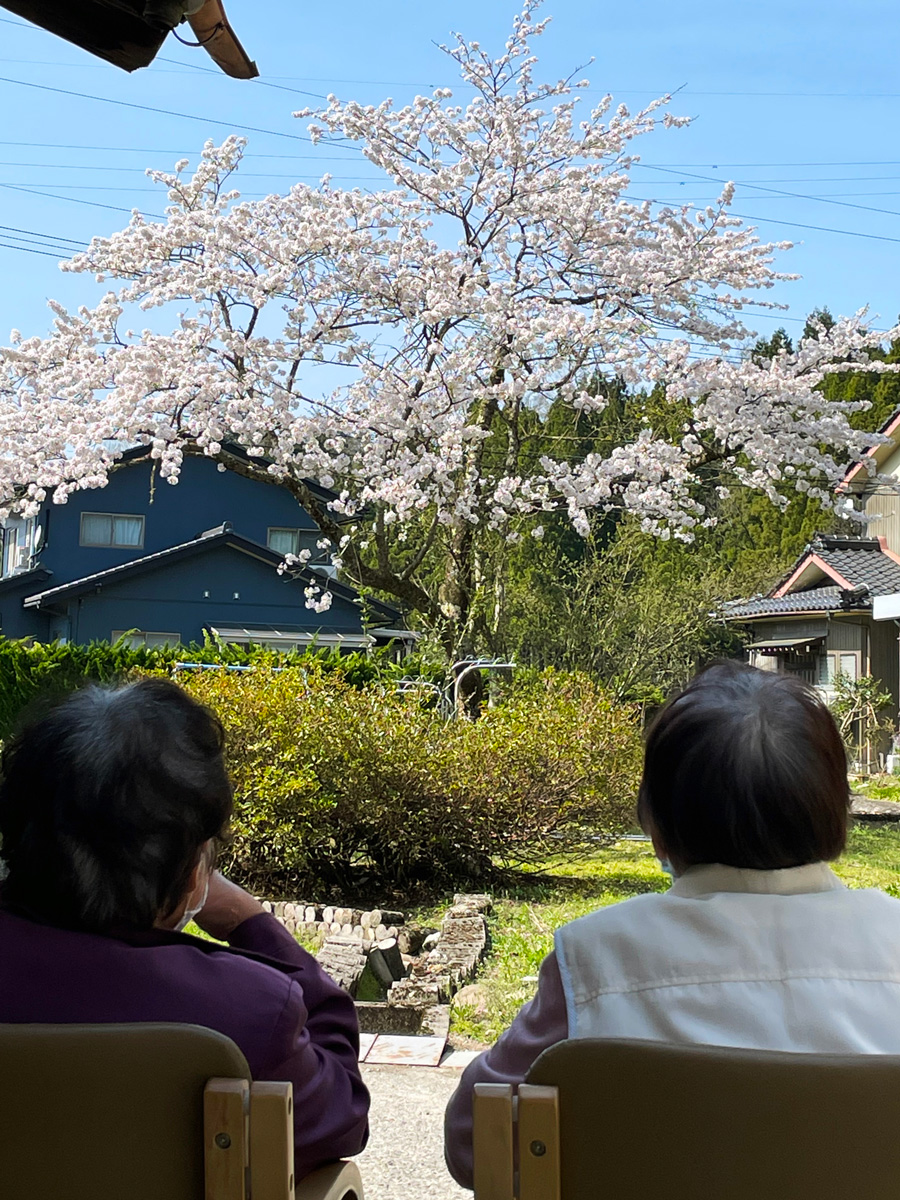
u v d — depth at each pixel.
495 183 11.56
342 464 11.14
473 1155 1.17
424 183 11.46
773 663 22.92
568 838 7.55
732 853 1.32
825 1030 1.24
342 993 1.58
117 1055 1.16
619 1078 1.12
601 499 11.84
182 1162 1.17
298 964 1.57
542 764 7.12
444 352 11.44
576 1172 1.13
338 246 10.91
